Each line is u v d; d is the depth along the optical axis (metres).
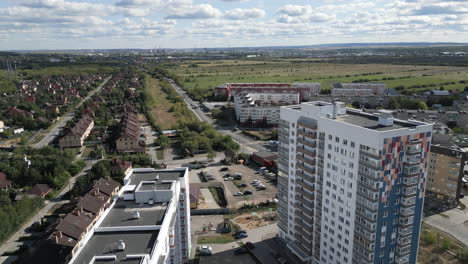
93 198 153.88
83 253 76.50
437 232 142.62
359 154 95.75
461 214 157.12
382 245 98.88
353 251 102.69
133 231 84.94
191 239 140.88
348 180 101.19
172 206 99.06
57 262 116.19
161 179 117.25
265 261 126.50
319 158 112.44
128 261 72.12
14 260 128.12
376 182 92.25
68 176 197.00
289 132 124.94
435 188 171.38
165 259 83.62
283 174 131.88
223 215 159.75
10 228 144.00
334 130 103.81
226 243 138.00
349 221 103.00
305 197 120.38
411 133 93.50
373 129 97.62
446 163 165.00
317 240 119.19
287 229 133.62
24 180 192.00
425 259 124.69
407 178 95.25
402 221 98.81
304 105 115.56
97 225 87.56
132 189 107.25
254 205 167.00
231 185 192.50
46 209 166.12
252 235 143.25
